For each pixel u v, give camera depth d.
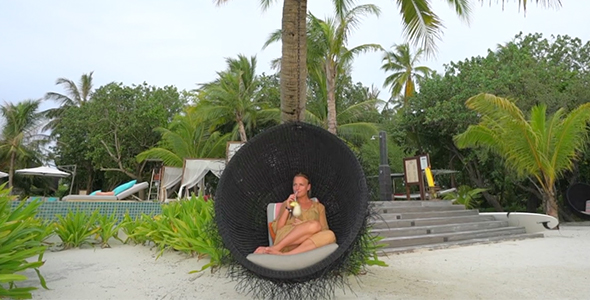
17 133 31.72
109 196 10.94
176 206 6.37
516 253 6.50
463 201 16.94
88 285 3.91
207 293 3.63
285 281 2.84
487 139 12.22
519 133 11.04
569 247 7.29
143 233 6.10
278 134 3.69
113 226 6.93
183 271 4.57
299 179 3.54
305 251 2.95
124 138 26.70
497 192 22.59
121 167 26.55
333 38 17.86
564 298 3.51
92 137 26.44
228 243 3.00
